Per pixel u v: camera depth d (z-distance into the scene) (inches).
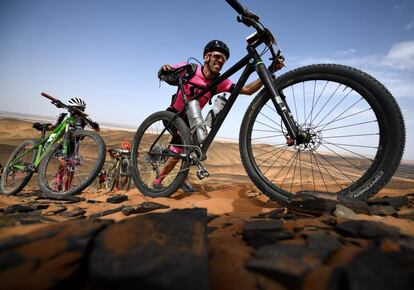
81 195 129.2
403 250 29.9
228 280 27.3
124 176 232.1
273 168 702.5
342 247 31.8
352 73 63.1
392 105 57.2
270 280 26.1
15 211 83.7
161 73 111.0
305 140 69.9
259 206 78.1
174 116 102.7
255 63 80.0
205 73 114.6
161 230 31.6
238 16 80.0
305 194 59.7
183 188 120.2
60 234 29.5
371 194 60.1
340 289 22.9
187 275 22.4
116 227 31.3
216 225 53.7
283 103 71.6
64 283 24.3
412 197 72.3
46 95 127.2
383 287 21.4
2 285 22.0
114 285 21.9
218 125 91.7
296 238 39.2
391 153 57.0
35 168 135.8
